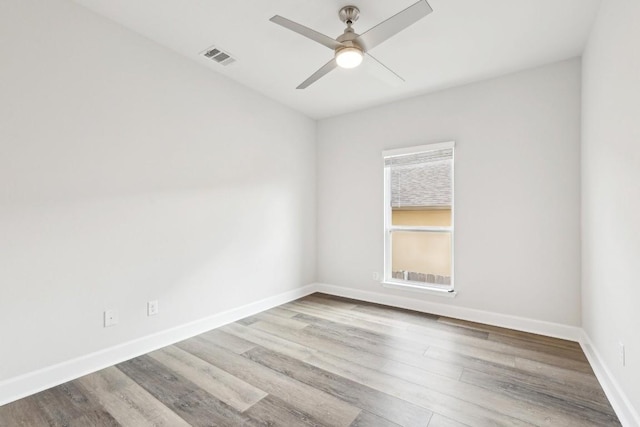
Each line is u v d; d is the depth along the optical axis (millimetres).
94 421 1749
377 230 4066
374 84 3434
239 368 2340
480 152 3316
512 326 3139
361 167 4199
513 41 2605
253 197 3609
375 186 4078
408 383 2133
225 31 2521
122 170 2465
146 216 2617
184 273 2896
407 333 3014
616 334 1898
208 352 2609
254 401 1933
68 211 2180
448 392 2023
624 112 1738
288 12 2281
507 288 3178
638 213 1567
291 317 3479
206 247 3094
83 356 2248
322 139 4578
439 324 3256
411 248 3889
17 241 1966
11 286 1945
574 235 2854
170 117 2787
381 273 4027
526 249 3080
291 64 3045
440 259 3678
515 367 2348
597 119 2266
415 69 3088
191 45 2727
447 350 2641
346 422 1735
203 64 3051
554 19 2318
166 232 2758
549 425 1707
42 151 2062
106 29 2365
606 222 2072
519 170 3109
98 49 2322
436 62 2955
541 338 2895
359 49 2143
